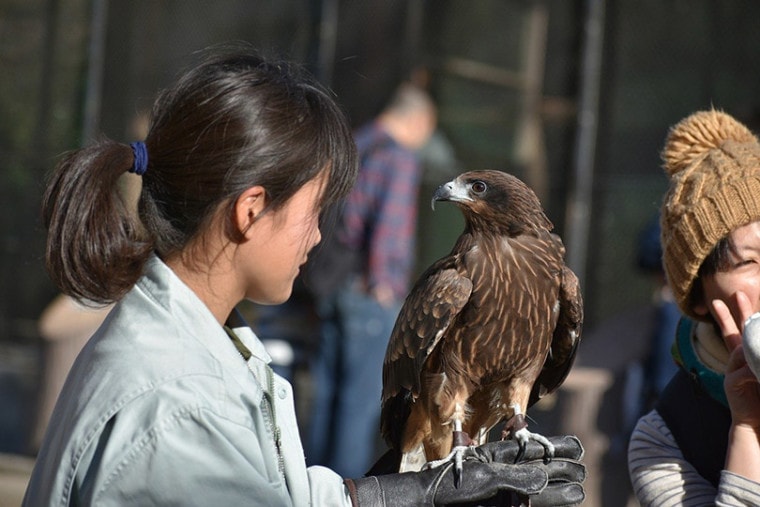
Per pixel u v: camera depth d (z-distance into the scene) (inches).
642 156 481.4
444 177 510.6
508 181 194.7
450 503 156.1
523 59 502.3
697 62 474.3
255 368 148.9
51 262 131.2
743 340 149.3
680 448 168.6
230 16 550.6
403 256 402.9
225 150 133.5
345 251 398.0
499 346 192.9
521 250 191.8
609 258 480.7
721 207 161.2
